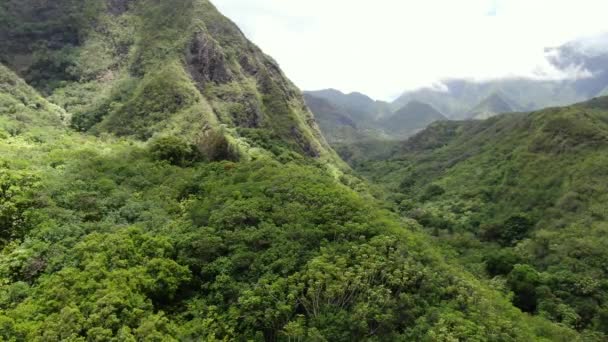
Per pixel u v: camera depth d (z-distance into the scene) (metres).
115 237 32.28
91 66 136.38
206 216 38.25
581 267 65.69
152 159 55.56
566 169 98.56
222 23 159.12
